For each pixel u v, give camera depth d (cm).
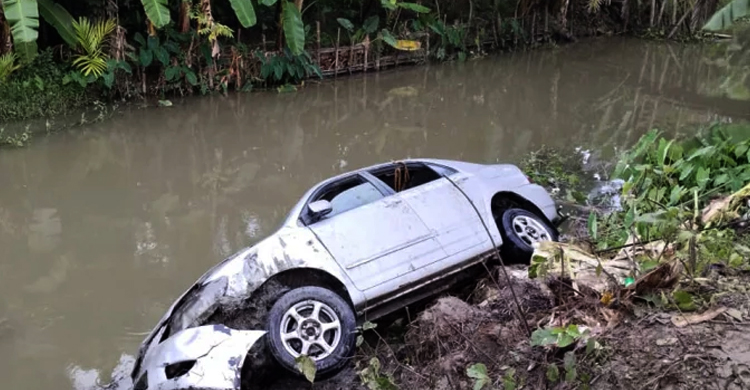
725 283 389
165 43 1276
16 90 1112
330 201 495
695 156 683
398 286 450
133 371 438
